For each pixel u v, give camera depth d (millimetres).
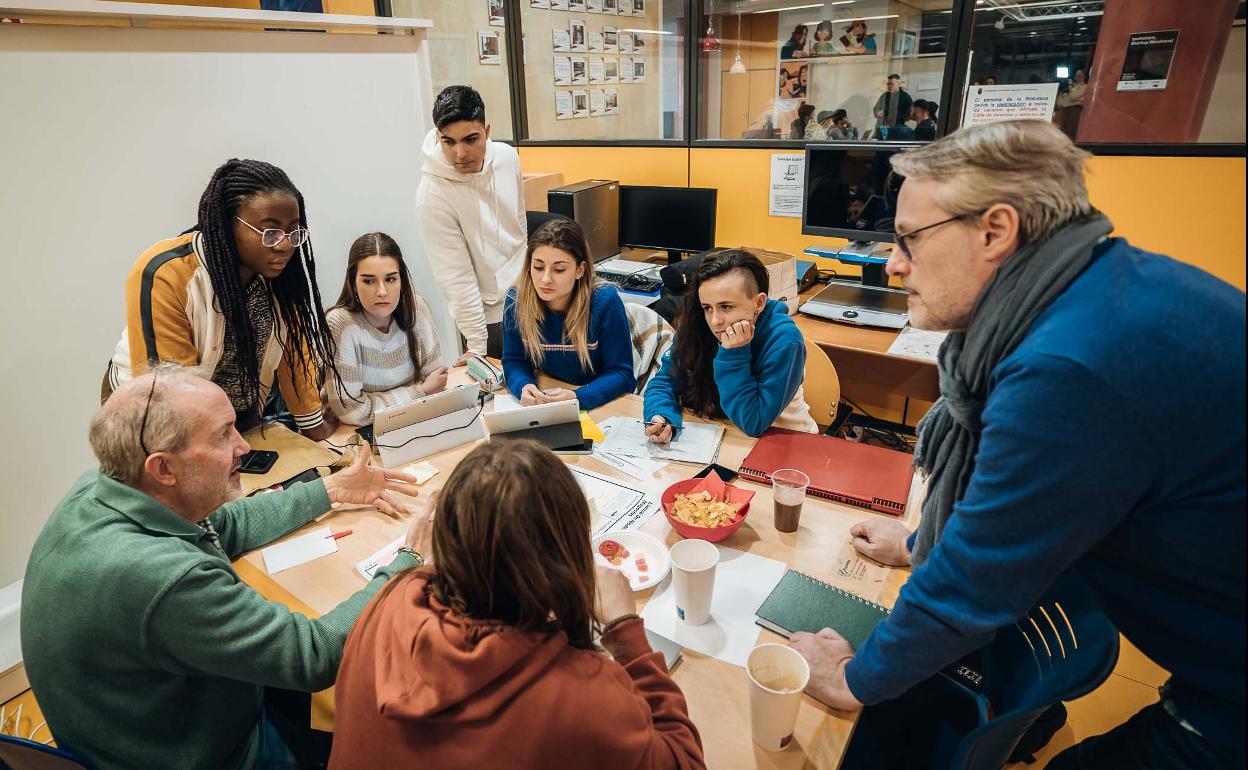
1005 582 762
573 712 656
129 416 973
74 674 944
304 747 1198
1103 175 2414
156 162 1921
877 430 3119
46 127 1706
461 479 698
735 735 886
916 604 839
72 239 1797
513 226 2785
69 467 1910
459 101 2309
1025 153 753
